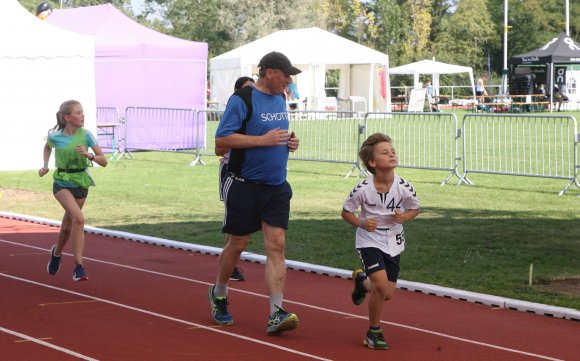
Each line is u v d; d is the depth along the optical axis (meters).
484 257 10.27
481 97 50.62
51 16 28.33
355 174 19.55
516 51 79.38
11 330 6.98
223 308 7.27
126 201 15.50
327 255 10.50
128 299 8.23
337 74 62.12
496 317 7.66
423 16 76.12
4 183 18.36
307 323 7.38
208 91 53.16
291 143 7.02
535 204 14.68
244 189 6.94
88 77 21.55
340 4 77.44
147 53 26.14
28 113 21.06
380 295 6.46
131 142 25.94
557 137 28.53
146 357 6.20
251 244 11.38
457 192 16.36
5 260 10.27
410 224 12.70
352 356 6.32
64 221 9.07
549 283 8.97
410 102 47.31
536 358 6.33
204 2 67.31
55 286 8.81
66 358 6.16
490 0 80.44
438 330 7.17
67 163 9.02
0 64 20.67
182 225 12.93
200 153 23.55
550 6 79.81
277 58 6.90
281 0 66.06
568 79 50.22
